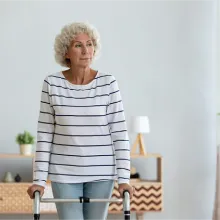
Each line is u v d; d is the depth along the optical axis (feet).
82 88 8.70
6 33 18.11
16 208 16.55
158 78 18.43
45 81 8.79
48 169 8.73
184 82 18.45
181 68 18.47
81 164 8.54
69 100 8.62
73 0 18.29
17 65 18.12
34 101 18.15
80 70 8.74
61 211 8.64
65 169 8.58
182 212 18.31
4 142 17.99
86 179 8.56
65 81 8.76
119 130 8.73
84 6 18.31
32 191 8.45
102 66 18.31
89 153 8.58
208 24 18.48
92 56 8.91
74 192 8.64
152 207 16.75
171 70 18.44
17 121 18.07
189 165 18.38
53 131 8.82
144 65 18.39
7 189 16.55
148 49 18.43
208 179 18.39
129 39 18.39
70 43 8.82
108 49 18.35
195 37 18.47
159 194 16.80
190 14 18.48
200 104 18.47
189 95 18.45
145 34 18.44
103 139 8.66
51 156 8.73
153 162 18.30
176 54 18.47
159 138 18.35
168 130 18.37
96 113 8.60
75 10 18.30
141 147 17.13
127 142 8.75
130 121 17.31
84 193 8.82
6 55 18.10
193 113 18.45
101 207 8.82
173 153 18.37
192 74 18.47
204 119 18.47
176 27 18.47
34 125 18.12
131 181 16.99
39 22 18.21
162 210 16.80
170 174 18.33
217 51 18.47
